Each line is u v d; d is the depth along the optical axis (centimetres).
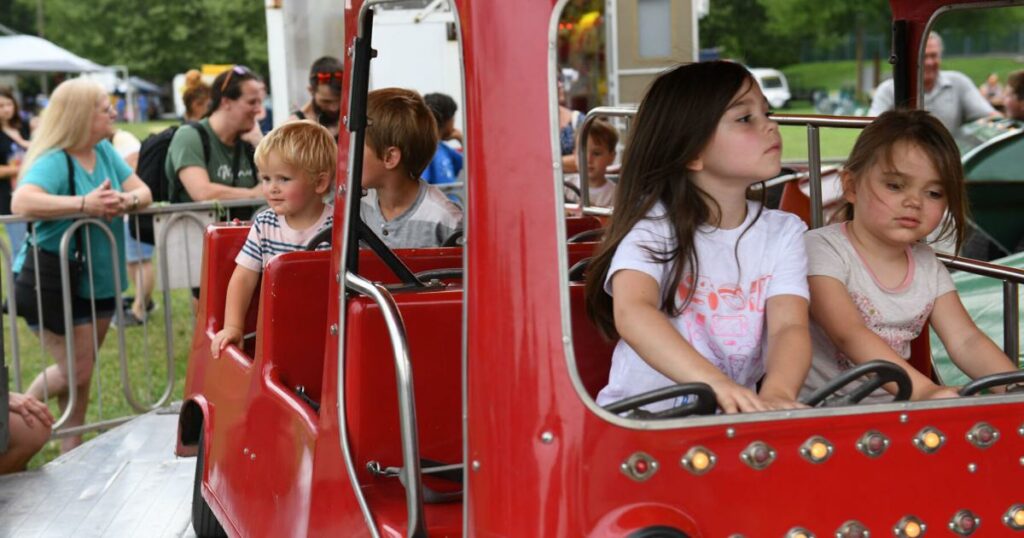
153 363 935
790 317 257
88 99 657
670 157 255
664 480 221
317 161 408
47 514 471
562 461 218
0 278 990
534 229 221
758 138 252
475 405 225
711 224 260
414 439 246
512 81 222
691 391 226
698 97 252
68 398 662
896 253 293
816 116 378
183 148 705
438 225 410
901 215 279
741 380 264
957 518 239
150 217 713
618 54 960
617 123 967
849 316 284
